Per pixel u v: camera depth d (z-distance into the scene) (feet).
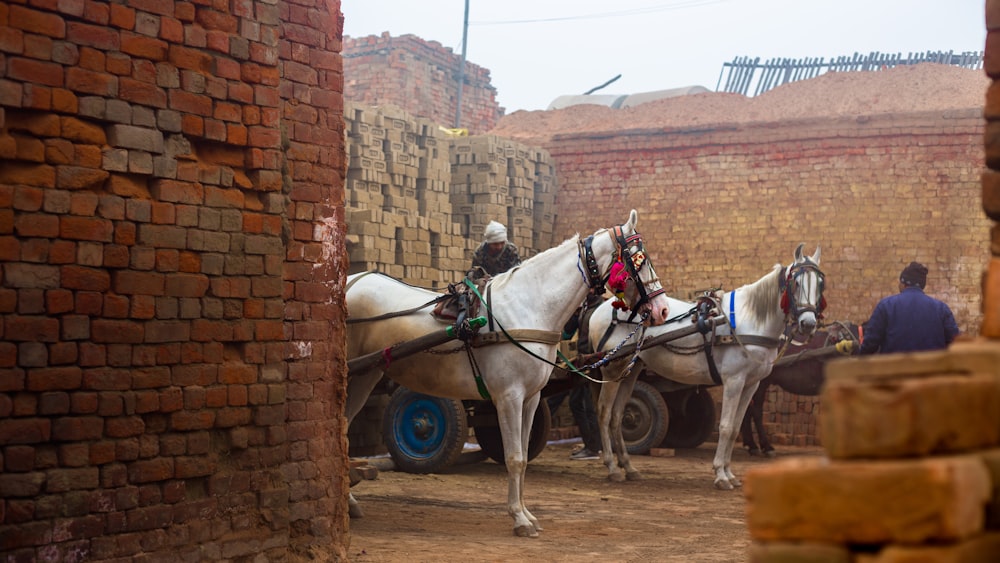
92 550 12.74
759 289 32.42
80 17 12.78
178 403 13.82
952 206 46.68
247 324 14.83
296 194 17.53
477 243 45.93
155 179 13.67
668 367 33.45
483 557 19.27
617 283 23.00
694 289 50.24
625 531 23.53
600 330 34.50
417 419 32.91
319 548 17.40
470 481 32.07
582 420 40.91
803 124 48.75
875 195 47.60
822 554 4.94
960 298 46.37
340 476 18.13
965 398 5.18
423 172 43.57
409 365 24.26
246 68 14.85
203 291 14.19
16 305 12.10
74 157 12.71
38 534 12.18
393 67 63.82
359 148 39.42
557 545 21.15
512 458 22.71
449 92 68.74
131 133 13.30
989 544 5.08
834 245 47.98
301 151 17.67
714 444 48.26
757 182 49.57
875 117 47.62
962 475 4.75
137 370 13.33
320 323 17.93
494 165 46.78
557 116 60.39
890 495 4.79
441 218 44.86
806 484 5.05
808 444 46.68
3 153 12.07
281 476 15.40
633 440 41.83
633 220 23.79
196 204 14.14
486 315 23.17
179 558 13.80
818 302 31.58
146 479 13.41
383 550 19.61
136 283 13.34
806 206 48.55
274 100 15.23
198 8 14.23
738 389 32.35
